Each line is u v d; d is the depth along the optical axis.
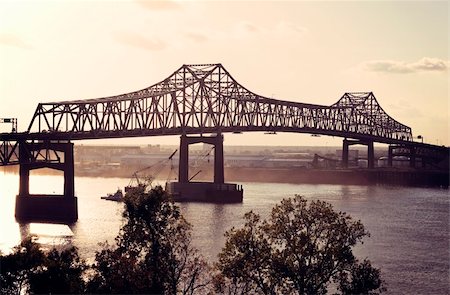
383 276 120.75
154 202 77.44
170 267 76.06
